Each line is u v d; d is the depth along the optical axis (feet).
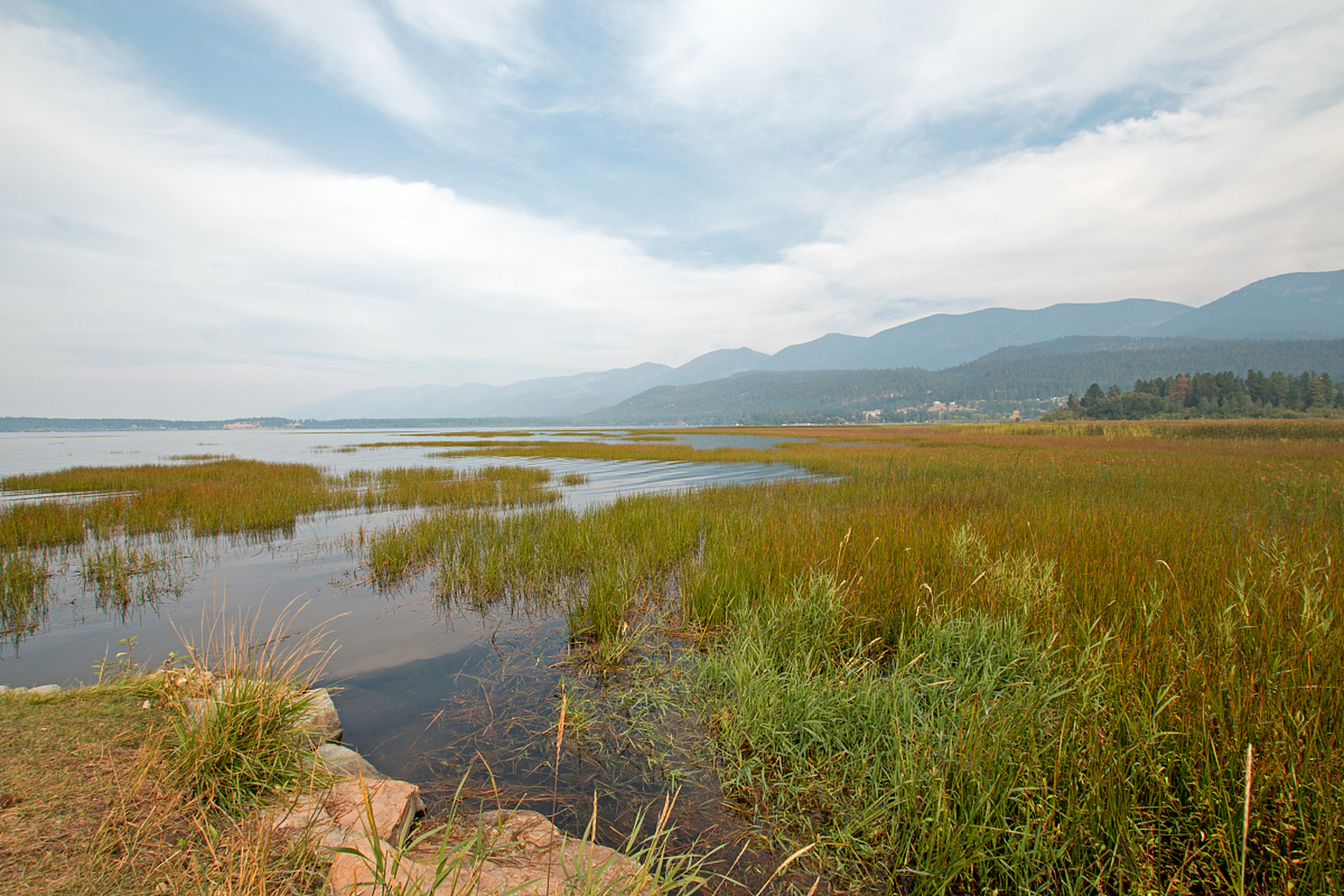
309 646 18.49
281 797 9.33
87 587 25.88
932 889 8.18
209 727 9.75
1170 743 9.31
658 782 11.25
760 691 12.77
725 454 107.34
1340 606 14.16
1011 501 37.04
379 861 6.45
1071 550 20.89
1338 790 7.70
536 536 31.19
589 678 16.07
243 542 35.55
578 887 7.52
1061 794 8.67
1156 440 126.11
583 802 10.52
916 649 14.93
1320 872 7.03
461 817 9.84
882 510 32.83
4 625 20.94
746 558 21.95
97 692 12.41
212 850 7.17
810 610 16.76
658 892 7.68
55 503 43.24
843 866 8.83
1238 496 38.58
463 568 26.76
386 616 21.63
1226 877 7.66
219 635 19.69
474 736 12.94
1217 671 11.02
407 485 59.93
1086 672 11.89
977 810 8.50
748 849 9.29
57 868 6.89
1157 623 13.99
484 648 18.43
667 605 21.52
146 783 8.95
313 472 74.64
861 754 10.94
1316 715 9.38
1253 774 8.18
